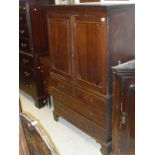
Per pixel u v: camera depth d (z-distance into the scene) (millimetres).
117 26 1702
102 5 1628
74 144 2266
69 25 2027
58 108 2602
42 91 3062
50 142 1152
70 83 2252
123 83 1632
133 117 1693
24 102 3279
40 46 2883
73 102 2293
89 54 1898
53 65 2471
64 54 2225
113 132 1863
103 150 2033
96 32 1757
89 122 2137
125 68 1610
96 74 1887
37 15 2744
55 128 2564
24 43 2938
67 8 1964
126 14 1732
